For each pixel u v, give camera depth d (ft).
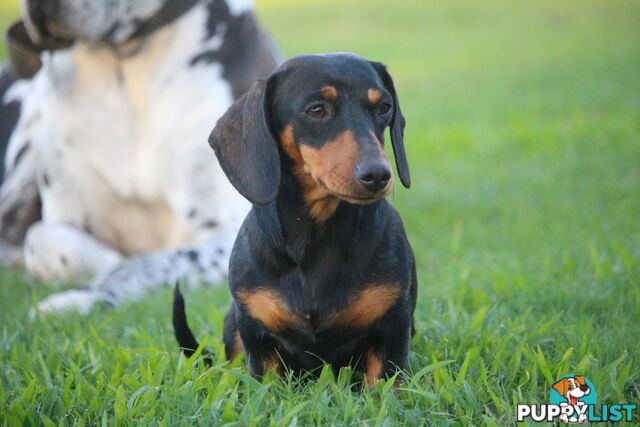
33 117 39.86
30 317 28.78
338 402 18.74
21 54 34.58
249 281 20.30
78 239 34.63
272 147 19.85
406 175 20.89
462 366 19.38
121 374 21.21
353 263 19.71
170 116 33.53
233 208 33.32
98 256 34.88
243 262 20.45
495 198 42.32
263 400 18.89
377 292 19.72
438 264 32.65
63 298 30.22
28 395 19.34
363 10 122.62
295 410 17.61
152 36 33.40
